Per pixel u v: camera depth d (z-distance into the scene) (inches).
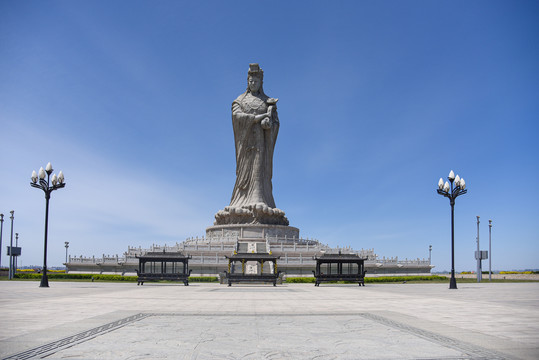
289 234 3599.9
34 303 1032.8
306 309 912.3
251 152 3727.9
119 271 2770.7
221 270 2608.3
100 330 636.7
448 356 481.1
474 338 581.0
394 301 1118.4
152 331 631.2
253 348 519.8
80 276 2544.3
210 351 503.8
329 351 505.0
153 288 1743.4
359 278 2059.5
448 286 1989.4
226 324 698.2
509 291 1578.5
